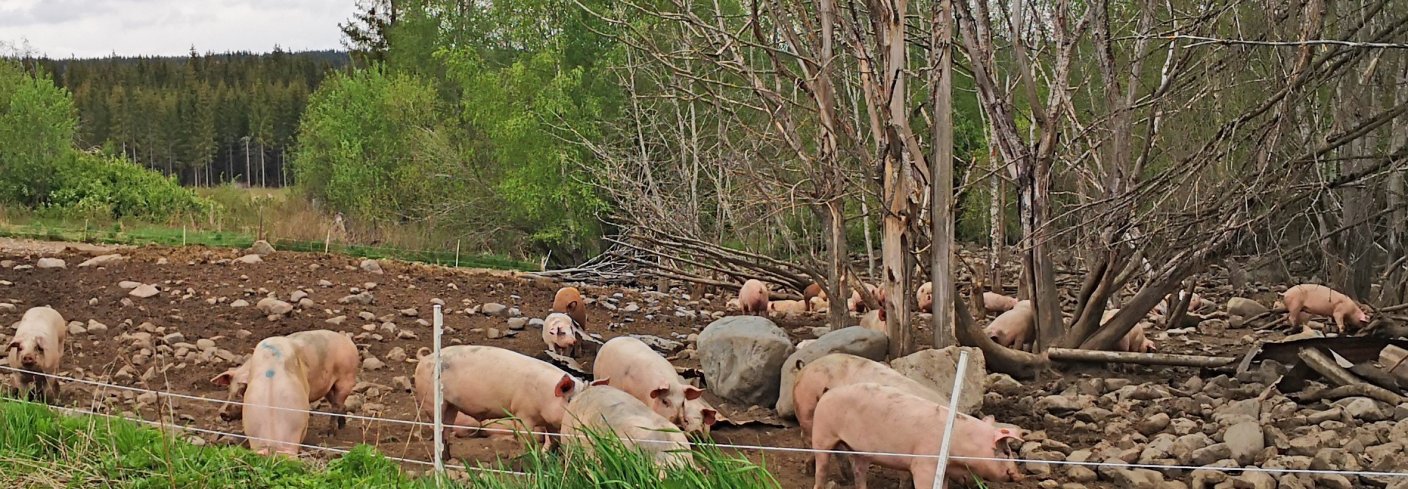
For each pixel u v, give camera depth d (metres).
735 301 16.56
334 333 8.80
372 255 24.47
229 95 87.81
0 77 31.09
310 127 37.31
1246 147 11.75
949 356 9.28
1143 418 9.16
